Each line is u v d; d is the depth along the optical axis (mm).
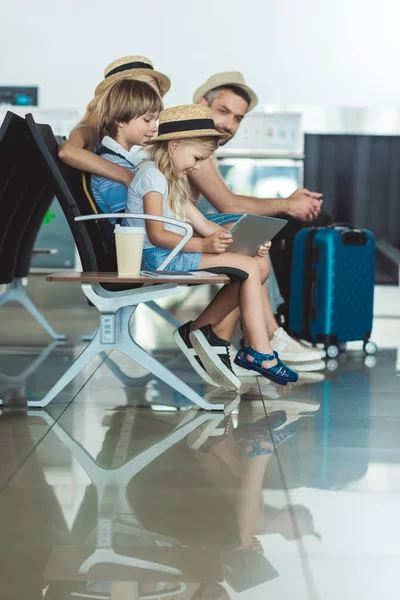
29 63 7531
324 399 3775
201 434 3090
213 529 2117
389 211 7504
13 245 4910
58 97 7547
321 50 7516
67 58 7520
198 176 4562
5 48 7520
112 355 4988
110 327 3428
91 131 4195
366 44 7516
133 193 3615
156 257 3594
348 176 7484
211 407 3486
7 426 3170
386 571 1870
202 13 7504
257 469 2648
